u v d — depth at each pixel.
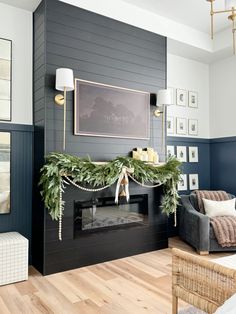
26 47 3.45
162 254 3.71
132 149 3.78
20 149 3.38
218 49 4.70
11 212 3.32
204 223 3.68
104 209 3.48
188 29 4.46
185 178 5.03
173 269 1.87
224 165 5.10
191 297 1.72
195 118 5.21
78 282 2.82
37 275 3.03
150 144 3.96
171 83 4.91
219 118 5.21
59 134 3.21
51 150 3.16
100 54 3.54
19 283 2.82
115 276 2.96
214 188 5.27
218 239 3.65
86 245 3.30
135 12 3.87
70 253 3.19
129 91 3.76
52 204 2.96
